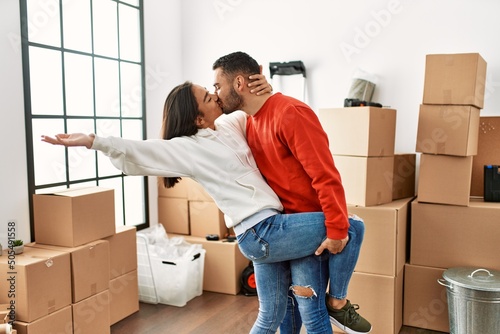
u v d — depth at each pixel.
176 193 3.92
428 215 2.91
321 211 1.80
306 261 1.80
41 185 2.95
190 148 1.72
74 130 3.20
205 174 1.73
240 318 3.15
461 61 2.67
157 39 3.97
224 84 1.85
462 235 2.83
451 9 3.26
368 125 2.78
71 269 2.62
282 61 3.88
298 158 1.69
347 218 1.69
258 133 1.84
